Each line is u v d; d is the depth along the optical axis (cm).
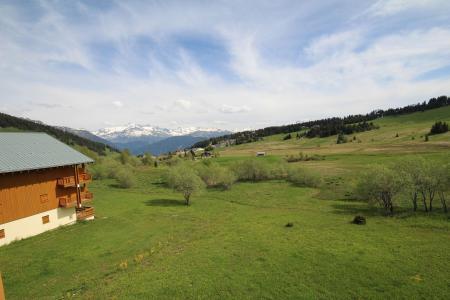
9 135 4672
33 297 2392
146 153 16762
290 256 2894
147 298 2211
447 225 3725
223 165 12462
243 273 2556
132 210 5862
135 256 3219
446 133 17038
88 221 4903
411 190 4609
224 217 5219
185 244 3609
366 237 3422
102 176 11244
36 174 4203
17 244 3725
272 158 15138
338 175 9475
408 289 2158
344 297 2102
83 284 2584
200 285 2370
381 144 17788
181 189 6606
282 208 5906
